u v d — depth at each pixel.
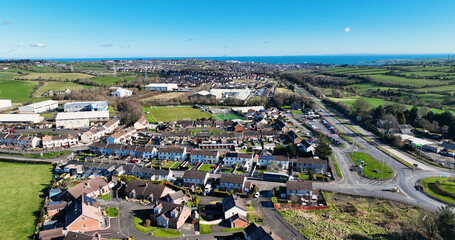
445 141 171.62
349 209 103.62
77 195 105.31
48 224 91.38
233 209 97.44
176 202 105.56
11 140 169.12
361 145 171.75
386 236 87.12
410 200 109.31
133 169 131.38
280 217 98.81
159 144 174.00
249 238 82.19
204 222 95.00
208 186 118.69
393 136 172.75
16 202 106.50
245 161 142.75
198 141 180.00
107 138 172.12
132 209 103.31
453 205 104.50
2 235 87.06
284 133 195.50
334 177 129.38
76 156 154.50
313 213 102.06
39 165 142.88
